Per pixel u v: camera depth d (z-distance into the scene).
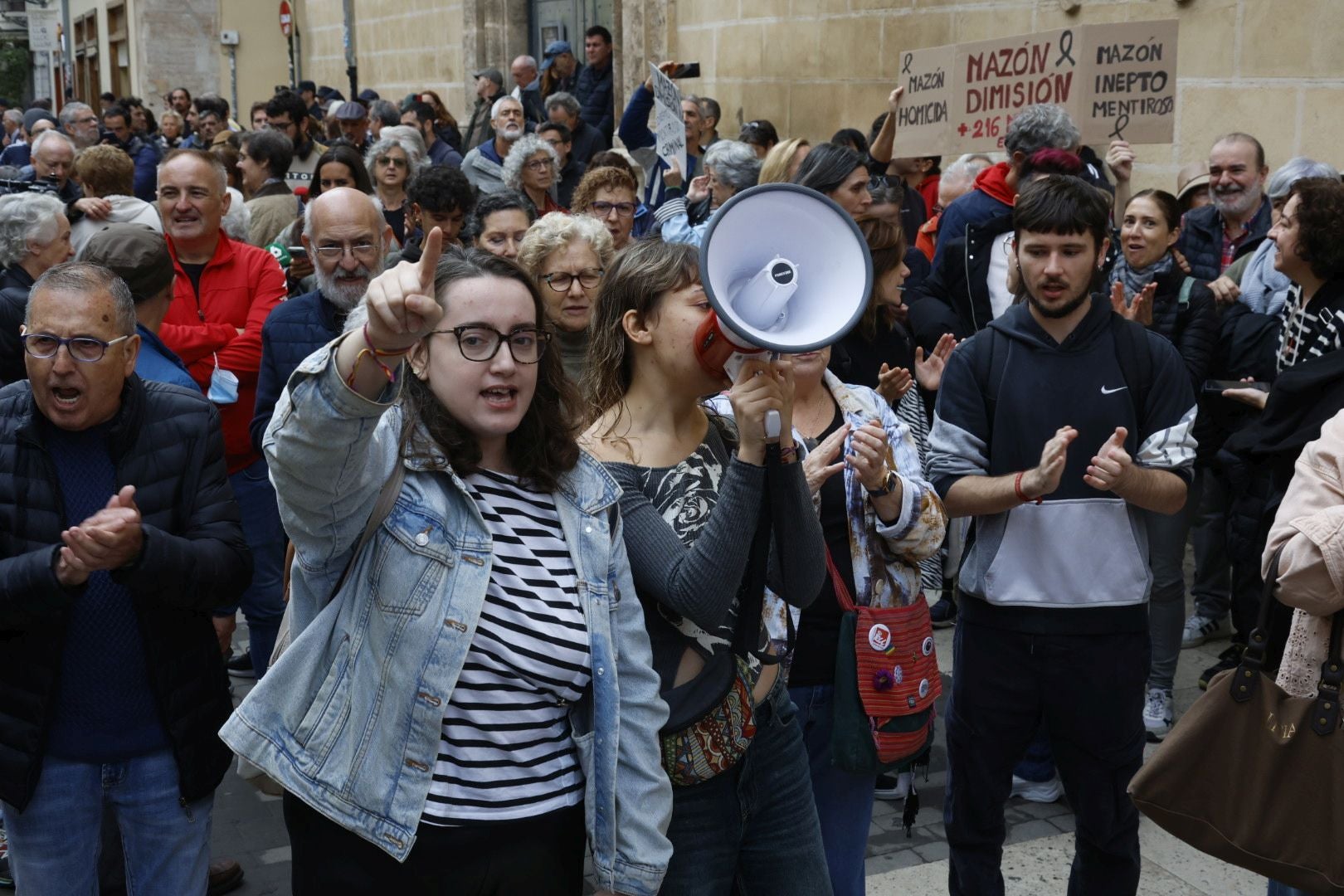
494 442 2.24
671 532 2.39
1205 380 4.82
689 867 2.42
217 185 4.93
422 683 2.09
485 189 9.02
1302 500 2.64
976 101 6.26
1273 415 3.68
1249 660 2.68
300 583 2.22
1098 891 3.32
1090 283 3.26
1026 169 4.75
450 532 2.13
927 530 2.92
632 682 2.27
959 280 5.21
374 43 18.03
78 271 2.74
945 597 5.85
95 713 2.78
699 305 2.44
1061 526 3.19
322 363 1.91
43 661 2.72
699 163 8.83
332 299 4.36
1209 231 5.81
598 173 5.50
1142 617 3.24
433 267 1.87
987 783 3.32
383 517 2.13
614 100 11.80
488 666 2.13
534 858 2.15
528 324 2.15
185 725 2.84
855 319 2.15
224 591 2.81
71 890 2.84
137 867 2.91
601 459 2.47
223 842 4.13
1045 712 3.28
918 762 3.20
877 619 2.91
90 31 32.66
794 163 5.39
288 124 10.33
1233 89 6.49
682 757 2.38
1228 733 2.67
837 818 3.04
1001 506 3.12
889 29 8.58
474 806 2.12
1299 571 2.55
